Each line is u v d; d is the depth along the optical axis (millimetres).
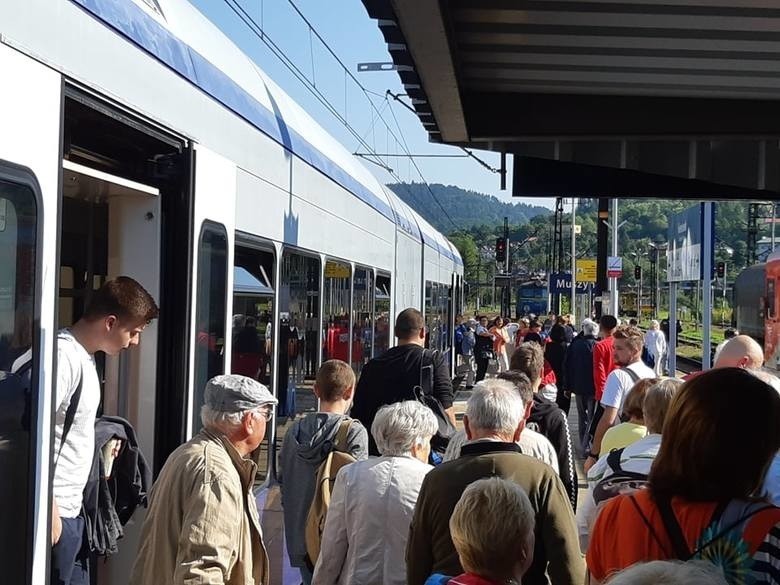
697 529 2463
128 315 3629
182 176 4316
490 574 2836
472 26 5234
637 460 3844
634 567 1898
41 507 2896
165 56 4188
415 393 6391
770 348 19531
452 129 7031
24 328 2834
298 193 6859
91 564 4129
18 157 2822
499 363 24469
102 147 4043
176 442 4188
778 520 2434
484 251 110500
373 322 10844
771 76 6164
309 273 7293
